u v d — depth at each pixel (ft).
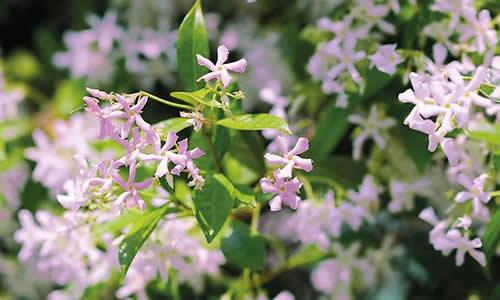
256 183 2.08
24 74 2.95
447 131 1.72
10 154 2.61
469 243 1.86
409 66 1.97
